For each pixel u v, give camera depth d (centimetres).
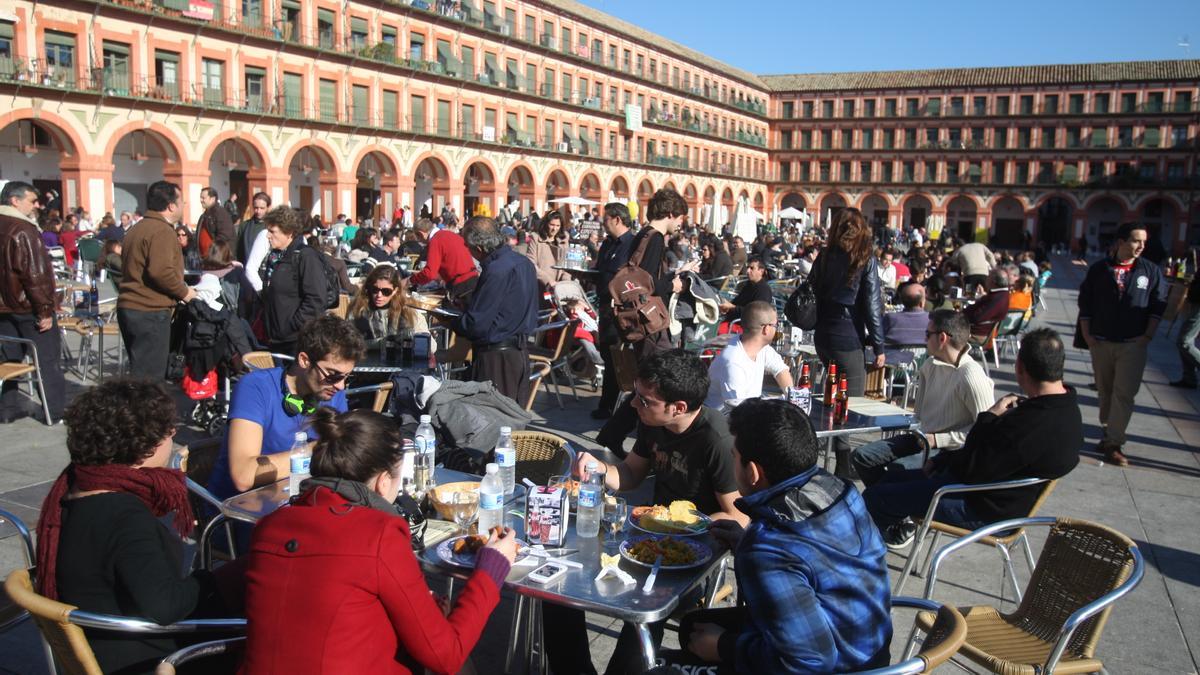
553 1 5291
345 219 3000
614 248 771
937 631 279
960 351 545
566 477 403
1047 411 426
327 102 3875
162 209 695
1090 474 692
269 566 231
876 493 477
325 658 221
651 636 318
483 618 261
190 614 277
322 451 256
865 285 614
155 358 712
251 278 776
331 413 265
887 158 7406
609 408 815
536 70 5166
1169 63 6631
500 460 386
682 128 6562
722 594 388
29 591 256
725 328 1056
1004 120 6975
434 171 4566
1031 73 6944
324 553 229
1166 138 6506
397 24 4194
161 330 711
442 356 780
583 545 325
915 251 1556
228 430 380
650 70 6338
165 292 698
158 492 270
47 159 3238
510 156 4922
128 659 266
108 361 1006
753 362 554
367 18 4025
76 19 2916
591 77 5675
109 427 262
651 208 750
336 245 2077
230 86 3441
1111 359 719
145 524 262
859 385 632
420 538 314
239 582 295
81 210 2681
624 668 335
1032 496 438
